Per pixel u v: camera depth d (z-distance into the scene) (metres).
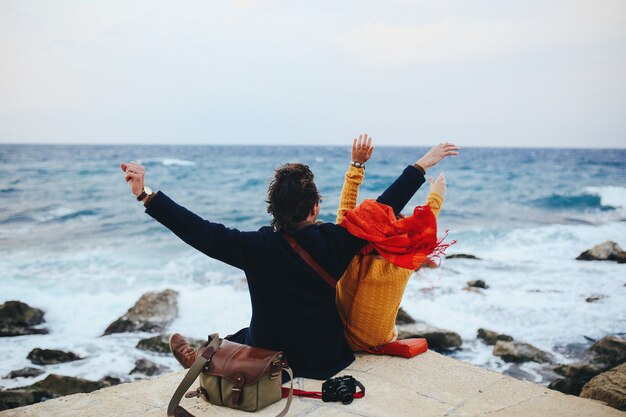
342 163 67.19
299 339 3.12
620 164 62.34
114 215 26.53
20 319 9.88
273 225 3.15
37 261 16.09
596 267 13.84
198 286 12.70
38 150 118.56
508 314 10.04
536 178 44.97
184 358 3.44
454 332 8.79
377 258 3.35
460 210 28.61
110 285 12.99
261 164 65.62
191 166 61.19
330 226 3.18
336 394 2.96
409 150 166.75
